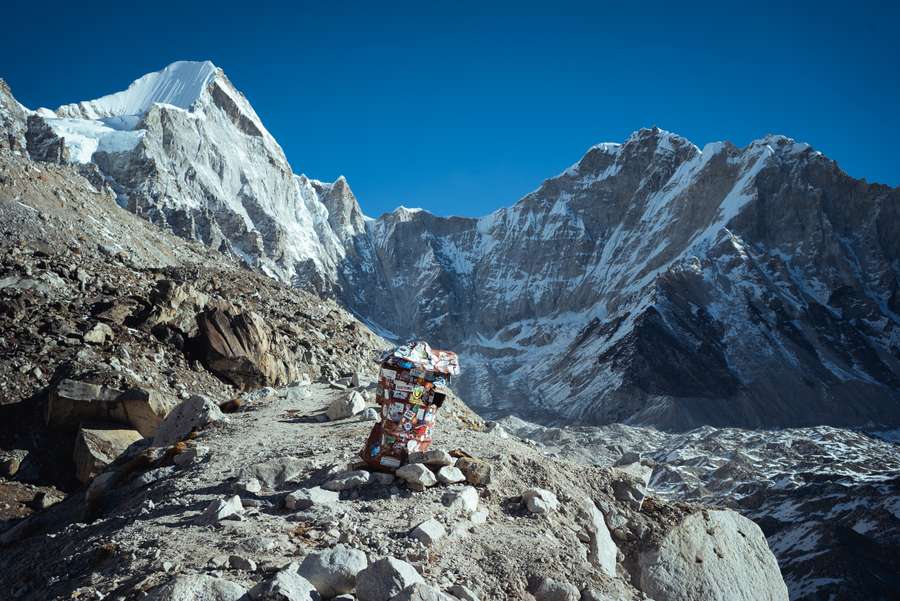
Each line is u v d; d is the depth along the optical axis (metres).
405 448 10.06
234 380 28.20
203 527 8.47
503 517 9.26
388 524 8.38
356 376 21.91
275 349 30.25
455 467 10.02
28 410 22.06
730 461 133.88
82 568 7.94
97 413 21.67
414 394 10.15
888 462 138.75
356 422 15.31
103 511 11.93
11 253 33.19
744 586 10.04
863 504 99.00
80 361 23.81
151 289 34.62
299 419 16.12
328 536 7.96
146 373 25.25
